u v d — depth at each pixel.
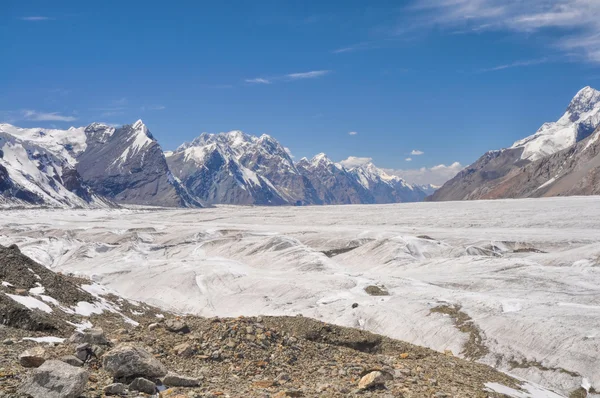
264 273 91.38
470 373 18.86
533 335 46.41
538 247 111.94
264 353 16.70
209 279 88.12
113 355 12.54
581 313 50.44
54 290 28.31
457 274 83.81
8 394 10.05
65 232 160.25
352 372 15.92
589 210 173.12
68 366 10.80
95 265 111.88
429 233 139.12
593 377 39.00
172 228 172.12
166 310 37.44
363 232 142.88
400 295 66.50
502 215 181.00
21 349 15.05
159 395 11.59
